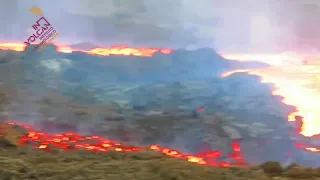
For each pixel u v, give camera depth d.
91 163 5.71
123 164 5.65
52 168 5.40
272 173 5.89
